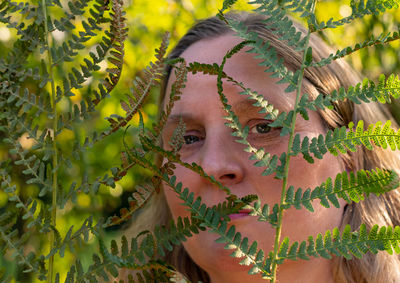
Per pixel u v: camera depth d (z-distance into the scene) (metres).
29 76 0.73
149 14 2.70
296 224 1.01
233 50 0.67
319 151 0.67
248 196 0.63
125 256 0.65
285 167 0.66
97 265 0.66
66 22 0.73
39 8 0.73
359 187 0.65
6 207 0.74
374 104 1.52
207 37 1.17
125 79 2.57
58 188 0.72
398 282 1.37
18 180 0.86
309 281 1.13
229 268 1.04
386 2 0.67
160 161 0.77
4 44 1.56
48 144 0.73
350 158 1.23
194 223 0.64
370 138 0.66
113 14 0.71
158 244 0.65
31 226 0.70
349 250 0.64
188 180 1.08
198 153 1.08
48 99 0.73
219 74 0.66
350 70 1.43
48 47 0.73
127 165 0.70
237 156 1.02
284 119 0.68
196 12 2.76
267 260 0.65
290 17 1.43
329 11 2.59
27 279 0.79
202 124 1.07
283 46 1.13
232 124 0.67
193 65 0.70
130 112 0.72
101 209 2.58
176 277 0.63
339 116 1.25
